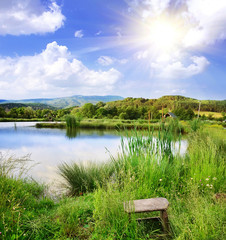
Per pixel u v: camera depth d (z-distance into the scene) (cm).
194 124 1107
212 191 277
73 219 205
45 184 386
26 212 231
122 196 227
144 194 264
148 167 325
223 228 168
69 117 1948
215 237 160
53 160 629
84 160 629
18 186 282
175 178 319
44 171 489
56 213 236
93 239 183
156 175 307
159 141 411
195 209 200
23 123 2636
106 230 192
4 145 927
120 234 187
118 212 201
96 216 206
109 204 210
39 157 677
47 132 1518
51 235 192
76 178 371
